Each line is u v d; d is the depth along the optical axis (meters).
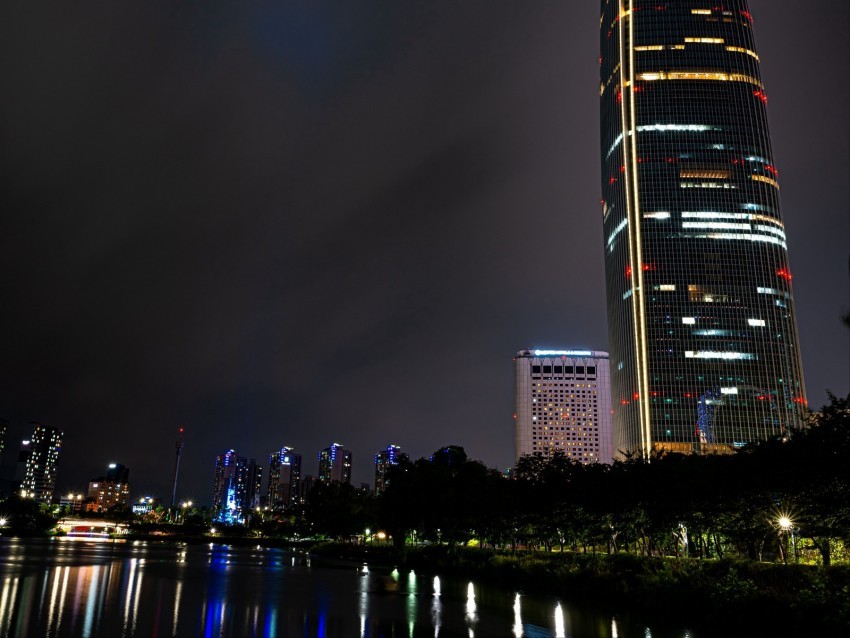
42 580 76.75
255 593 71.19
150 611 55.41
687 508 67.62
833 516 49.75
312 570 107.75
